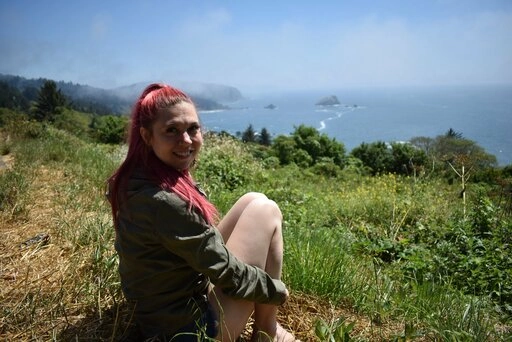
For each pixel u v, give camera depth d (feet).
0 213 12.73
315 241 11.59
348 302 9.38
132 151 5.92
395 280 11.87
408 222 20.29
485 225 18.06
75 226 11.40
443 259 14.15
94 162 23.32
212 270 5.77
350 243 15.48
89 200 15.07
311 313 8.77
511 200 24.58
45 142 29.96
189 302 6.21
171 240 5.62
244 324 6.59
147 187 5.69
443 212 21.15
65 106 243.19
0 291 8.08
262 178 30.40
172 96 5.86
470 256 14.61
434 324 8.07
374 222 20.66
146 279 6.03
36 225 12.05
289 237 11.96
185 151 5.90
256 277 6.16
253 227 6.67
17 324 7.07
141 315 6.38
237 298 6.09
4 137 33.76
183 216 5.61
